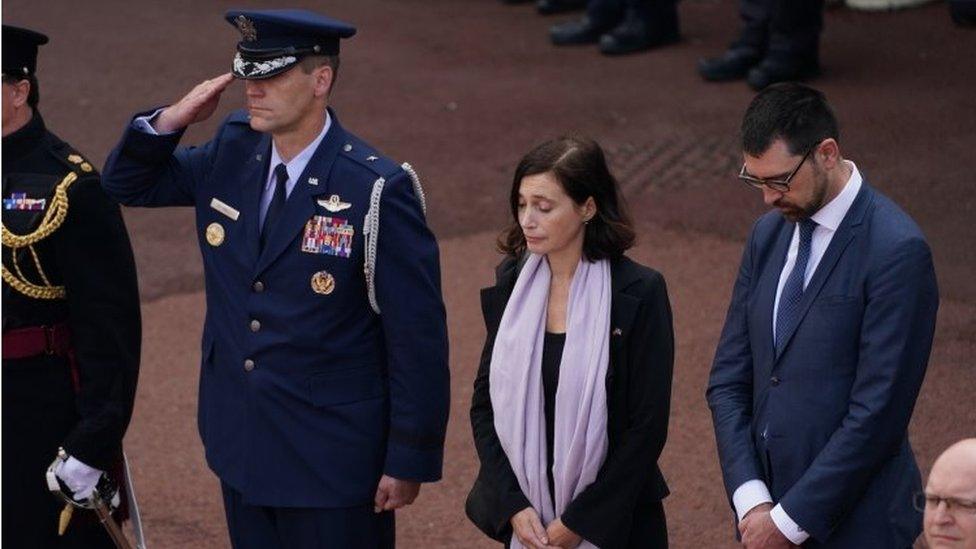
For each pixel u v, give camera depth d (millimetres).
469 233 31234
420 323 15859
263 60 15391
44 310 16828
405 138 36844
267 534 16781
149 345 27422
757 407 15109
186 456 23531
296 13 15633
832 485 14125
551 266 15391
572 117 37406
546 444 15430
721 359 15727
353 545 16328
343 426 16031
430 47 44469
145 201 16750
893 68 38656
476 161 35125
